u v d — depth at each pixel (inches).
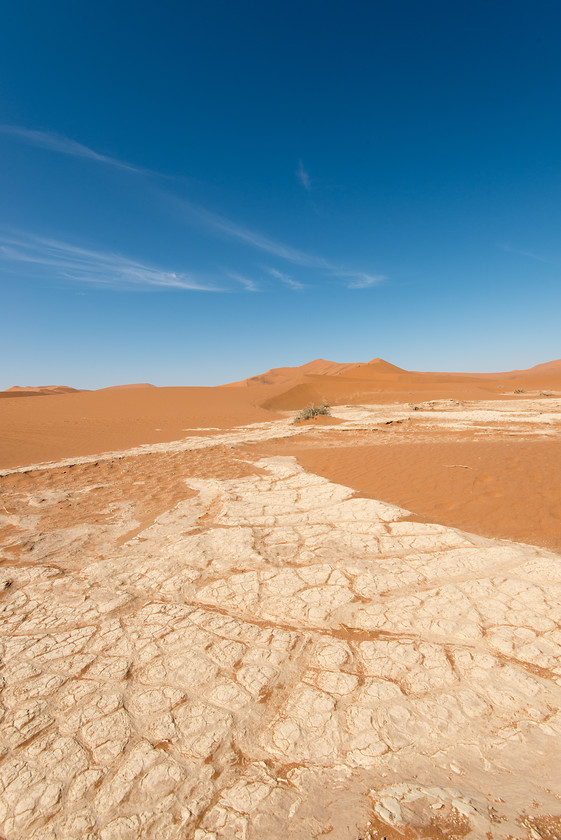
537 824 72.7
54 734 99.0
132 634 139.4
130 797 82.7
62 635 141.1
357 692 107.9
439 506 241.8
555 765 84.7
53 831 76.9
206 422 987.9
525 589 148.9
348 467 363.3
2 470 452.1
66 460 510.0
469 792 79.8
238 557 193.9
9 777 88.2
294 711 102.7
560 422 561.9
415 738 93.2
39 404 1378.0
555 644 120.0
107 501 312.3
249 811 78.5
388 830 73.3
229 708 104.7
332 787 82.7
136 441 690.8
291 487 313.3
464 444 416.8
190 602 158.6
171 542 219.1
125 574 185.2
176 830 75.7
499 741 91.1
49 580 184.4
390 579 165.3
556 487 238.1
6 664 126.5
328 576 171.3
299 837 73.1
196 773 87.4
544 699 101.7
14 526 263.4
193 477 374.0
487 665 114.4
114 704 107.8
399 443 486.9
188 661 123.9
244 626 140.9
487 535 197.9
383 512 239.3
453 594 150.8
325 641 130.4
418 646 124.8
